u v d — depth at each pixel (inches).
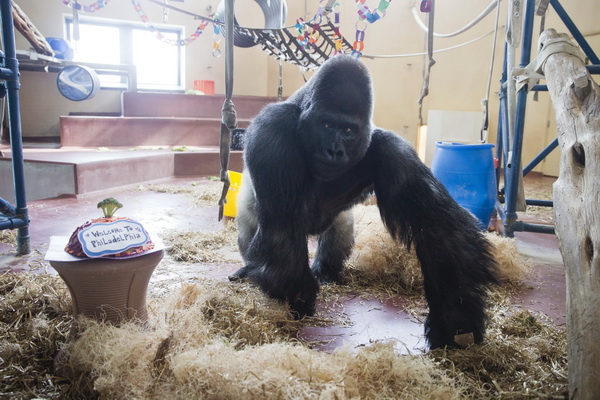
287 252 108.0
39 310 115.2
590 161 78.6
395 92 521.0
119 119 430.6
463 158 222.1
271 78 554.9
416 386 83.7
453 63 505.7
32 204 266.8
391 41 512.4
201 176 397.1
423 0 114.0
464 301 103.3
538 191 368.8
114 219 95.0
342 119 102.4
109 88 514.3
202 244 192.4
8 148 389.4
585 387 64.9
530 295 146.4
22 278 134.0
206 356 81.6
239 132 366.3
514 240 180.2
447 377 86.1
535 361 98.3
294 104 115.6
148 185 343.3
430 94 517.0
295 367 80.9
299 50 184.7
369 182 130.1
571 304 71.9
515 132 195.5
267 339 102.3
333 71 103.2
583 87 90.7
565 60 109.9
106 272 88.9
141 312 98.1
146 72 532.7
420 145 519.5
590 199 74.6
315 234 136.9
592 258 70.7
